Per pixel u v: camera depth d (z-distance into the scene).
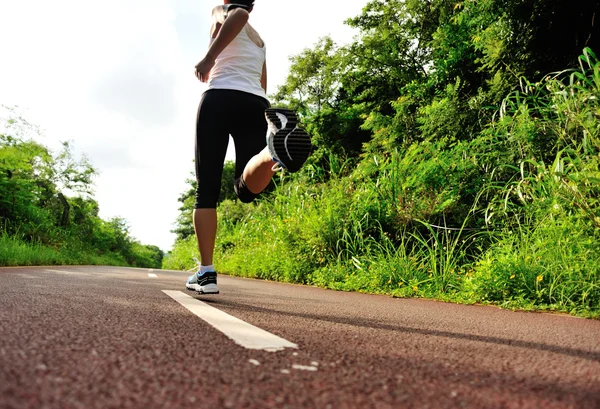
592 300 3.41
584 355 1.59
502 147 6.09
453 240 5.80
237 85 3.12
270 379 1.07
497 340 1.86
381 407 0.89
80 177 24.41
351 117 24.48
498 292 3.93
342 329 1.98
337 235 6.55
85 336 1.50
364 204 6.69
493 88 8.30
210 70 3.11
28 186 15.30
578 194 3.78
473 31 9.66
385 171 7.03
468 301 3.87
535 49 8.23
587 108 4.46
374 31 24.94
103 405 0.83
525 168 5.57
